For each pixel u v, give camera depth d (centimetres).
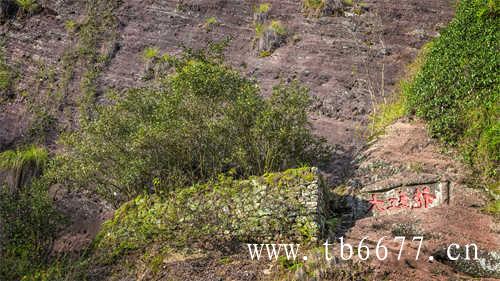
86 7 1809
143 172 1125
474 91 1158
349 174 1127
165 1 1783
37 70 1678
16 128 1546
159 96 1203
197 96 1111
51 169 1235
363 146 1212
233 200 977
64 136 1264
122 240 1025
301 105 1141
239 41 1641
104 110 1202
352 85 1433
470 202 987
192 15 1734
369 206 1030
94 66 1639
